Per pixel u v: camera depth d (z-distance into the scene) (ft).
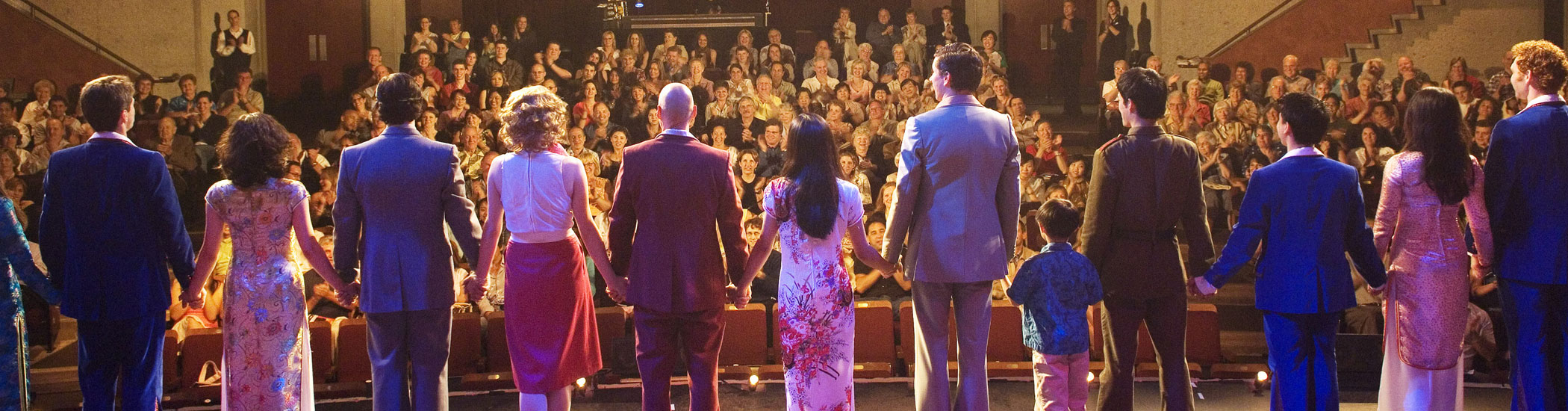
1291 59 32.07
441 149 10.64
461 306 20.39
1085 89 37.47
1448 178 10.68
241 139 10.69
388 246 10.46
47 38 32.55
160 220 10.77
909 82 30.81
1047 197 25.55
